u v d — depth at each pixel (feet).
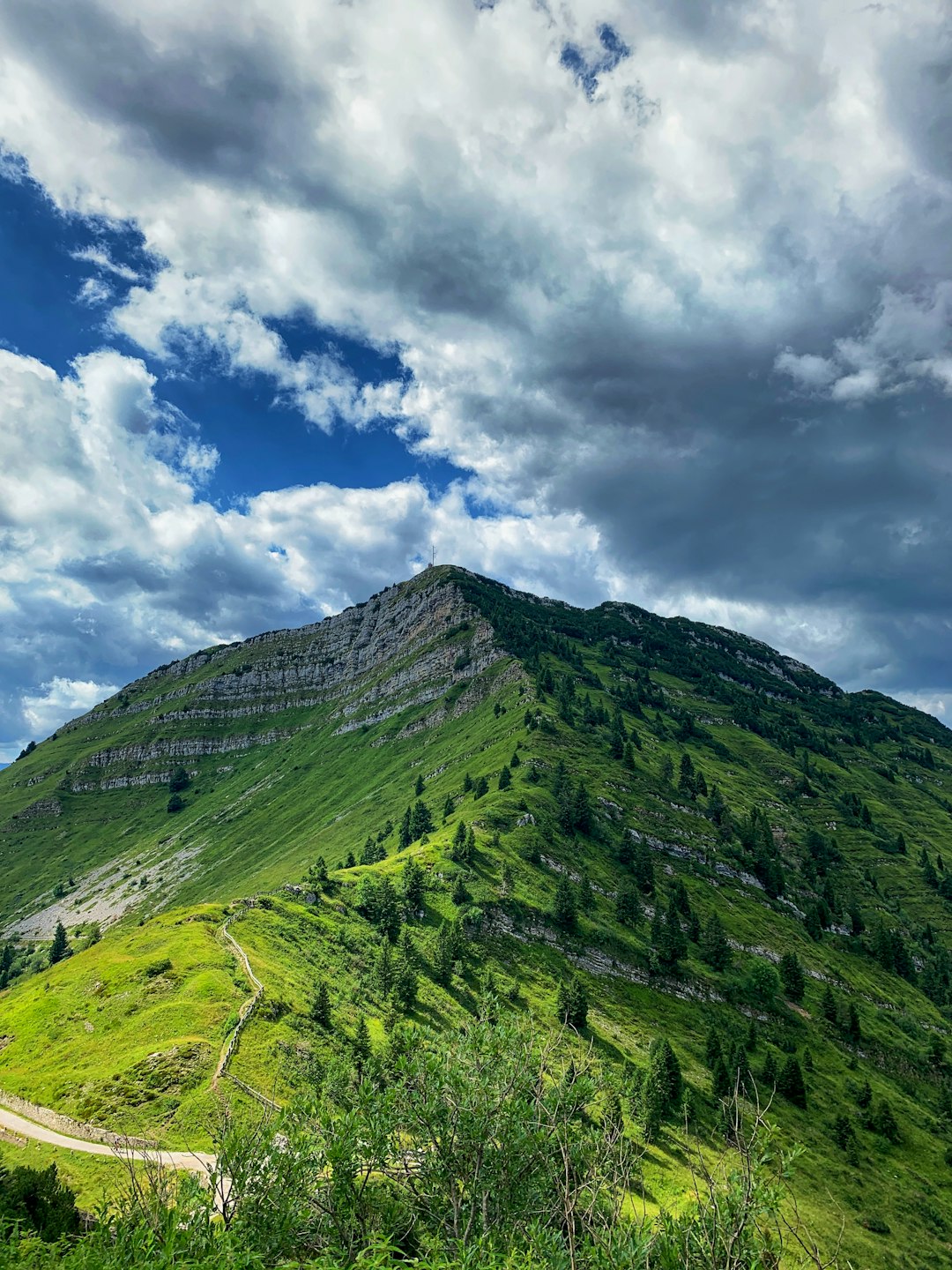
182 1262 67.10
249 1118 220.02
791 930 611.47
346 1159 78.74
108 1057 253.03
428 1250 70.74
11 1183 144.87
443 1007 371.97
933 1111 450.71
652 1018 440.86
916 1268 305.53
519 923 477.36
